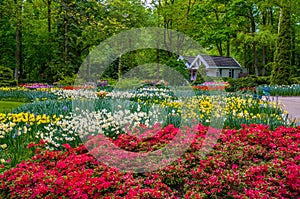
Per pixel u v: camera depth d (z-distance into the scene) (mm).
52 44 26156
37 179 3652
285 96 16656
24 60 30766
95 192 3506
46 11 24891
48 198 3338
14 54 26578
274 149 5090
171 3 25484
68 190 3445
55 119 6637
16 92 13461
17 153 4805
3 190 3582
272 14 34031
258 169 4176
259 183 3865
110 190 3635
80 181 3596
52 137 5473
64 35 20297
